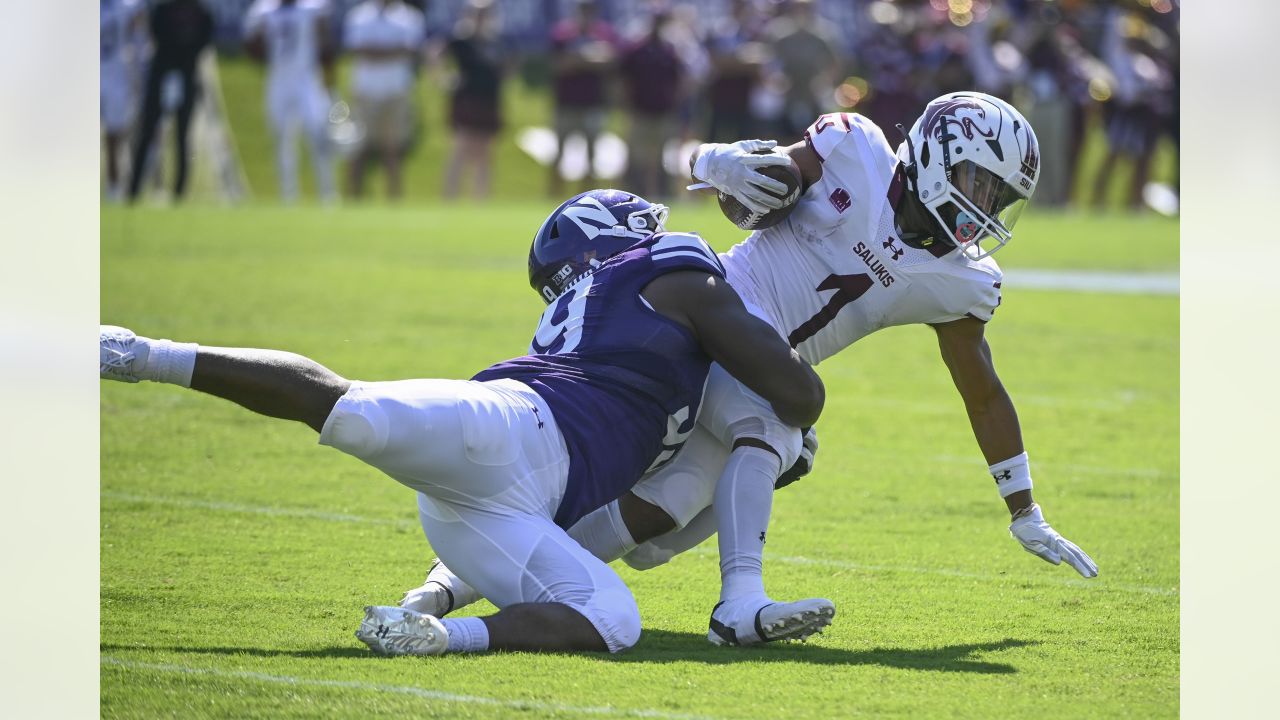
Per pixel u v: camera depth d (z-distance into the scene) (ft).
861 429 76.59
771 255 47.11
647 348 42.91
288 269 133.28
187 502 58.44
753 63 214.48
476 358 90.17
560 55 216.54
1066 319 119.65
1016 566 51.93
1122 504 61.72
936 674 39.04
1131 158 236.43
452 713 34.94
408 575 48.98
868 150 46.50
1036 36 222.69
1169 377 94.63
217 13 276.62
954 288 46.16
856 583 49.32
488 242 163.43
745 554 42.55
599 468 42.52
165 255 139.33
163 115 191.31
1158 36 236.22
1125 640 43.01
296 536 53.88
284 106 205.36
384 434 39.73
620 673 38.14
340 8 276.00
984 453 47.88
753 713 35.37
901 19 218.18
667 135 215.51
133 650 40.04
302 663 38.83
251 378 39.93
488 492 40.78
